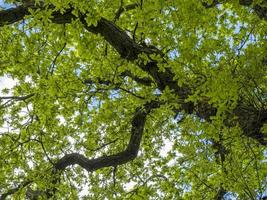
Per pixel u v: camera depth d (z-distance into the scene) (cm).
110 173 991
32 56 675
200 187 851
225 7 593
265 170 735
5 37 709
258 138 561
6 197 812
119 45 639
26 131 837
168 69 630
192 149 711
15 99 786
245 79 483
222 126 558
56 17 623
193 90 517
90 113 725
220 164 680
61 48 650
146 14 523
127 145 897
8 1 610
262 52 468
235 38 544
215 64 509
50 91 634
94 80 663
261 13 552
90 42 564
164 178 882
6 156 816
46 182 820
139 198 875
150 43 661
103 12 600
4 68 729
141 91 587
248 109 542
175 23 523
